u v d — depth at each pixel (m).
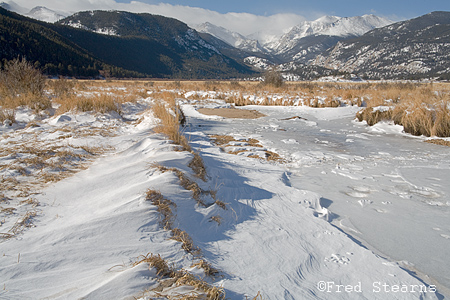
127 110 12.20
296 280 2.59
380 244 3.47
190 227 3.27
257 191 4.86
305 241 3.36
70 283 2.03
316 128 12.07
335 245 3.32
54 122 8.62
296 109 17.44
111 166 4.65
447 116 10.16
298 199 4.68
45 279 2.06
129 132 7.80
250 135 10.23
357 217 4.20
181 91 26.86
